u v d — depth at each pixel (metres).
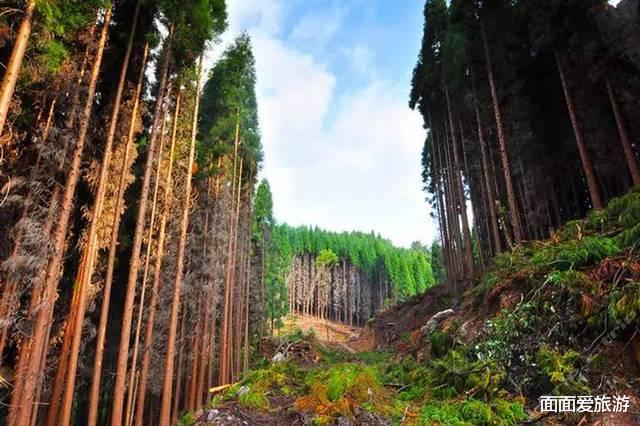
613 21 14.16
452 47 18.97
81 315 8.77
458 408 7.19
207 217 18.22
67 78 8.79
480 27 18.70
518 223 15.13
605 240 8.18
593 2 14.88
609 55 14.50
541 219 19.45
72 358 8.41
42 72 7.46
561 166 19.70
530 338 7.66
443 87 23.33
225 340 19.92
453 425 6.46
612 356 6.27
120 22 10.76
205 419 9.30
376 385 9.30
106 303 9.64
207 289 17.48
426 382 9.23
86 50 9.20
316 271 89.06
